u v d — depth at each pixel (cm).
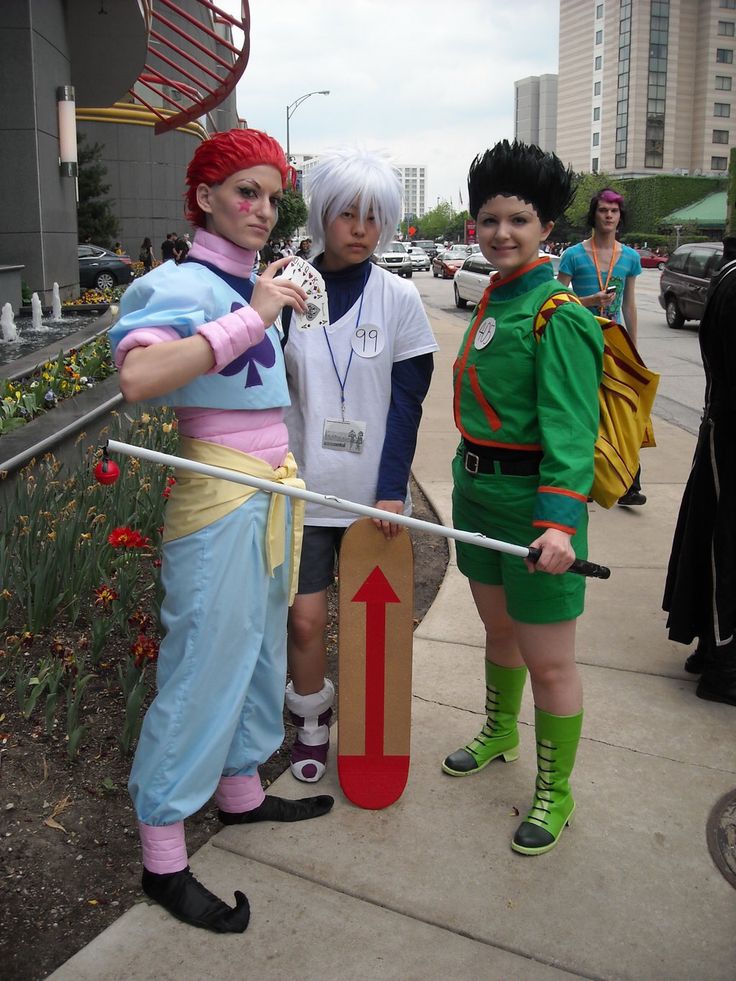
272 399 223
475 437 245
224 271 218
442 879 240
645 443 251
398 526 259
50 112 1561
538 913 229
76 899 233
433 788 281
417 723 319
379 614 261
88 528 412
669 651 378
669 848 255
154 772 219
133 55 1733
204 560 215
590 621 407
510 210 231
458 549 274
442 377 1084
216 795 260
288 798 275
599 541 518
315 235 256
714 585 324
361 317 259
